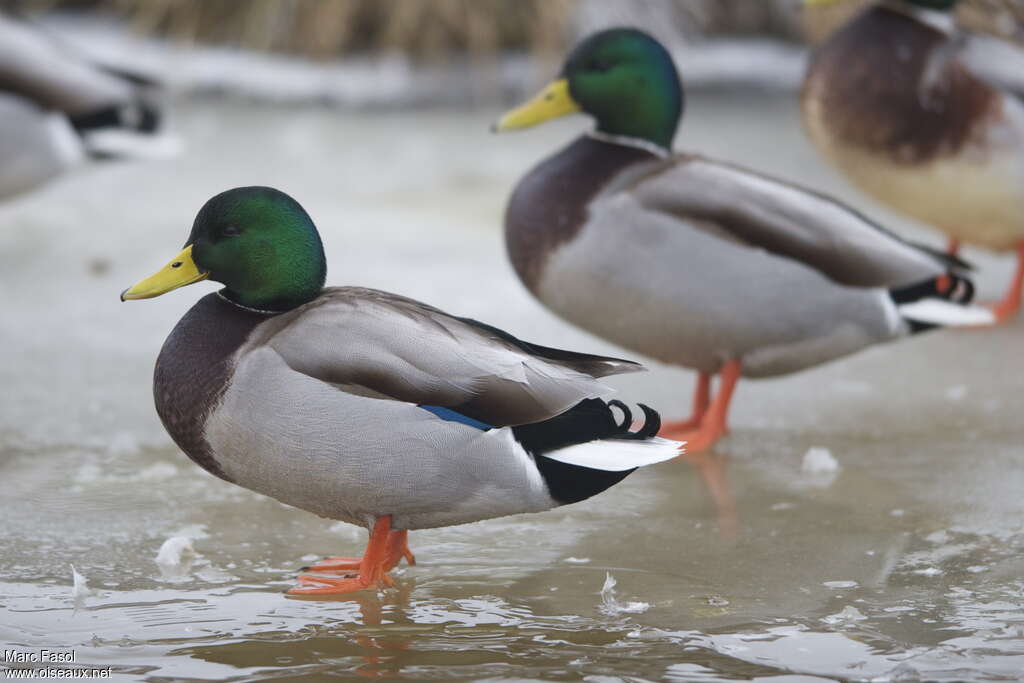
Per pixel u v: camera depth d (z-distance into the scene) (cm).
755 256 867
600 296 881
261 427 640
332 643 628
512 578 707
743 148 1753
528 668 601
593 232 869
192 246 671
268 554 738
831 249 876
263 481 664
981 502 809
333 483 652
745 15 2181
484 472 645
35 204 1545
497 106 2020
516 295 1256
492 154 1781
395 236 1434
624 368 666
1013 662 604
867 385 1051
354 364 637
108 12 2088
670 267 862
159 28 2064
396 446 639
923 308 911
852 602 672
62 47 1392
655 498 824
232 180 1630
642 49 911
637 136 915
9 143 1316
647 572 713
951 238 1276
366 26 2050
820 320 890
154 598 677
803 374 1081
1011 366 1095
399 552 713
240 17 2044
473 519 680
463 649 622
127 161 1385
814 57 1197
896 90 1143
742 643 626
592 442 649
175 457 884
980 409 988
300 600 677
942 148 1148
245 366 641
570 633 638
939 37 1148
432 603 675
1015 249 1233
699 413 955
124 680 588
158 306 1224
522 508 664
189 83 1988
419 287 1264
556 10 1973
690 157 912
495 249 1408
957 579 700
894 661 606
